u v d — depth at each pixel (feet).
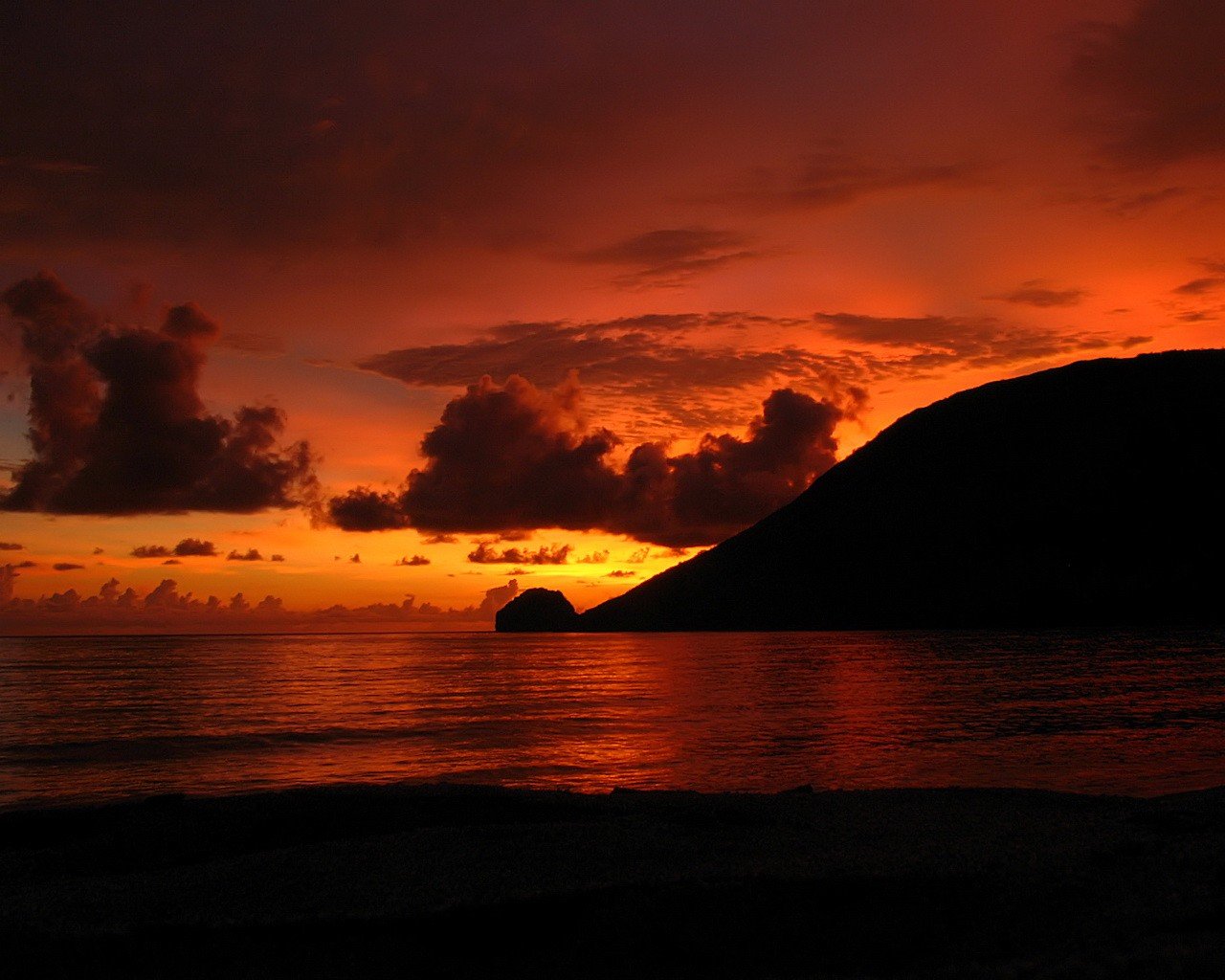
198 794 76.07
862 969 30.96
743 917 34.45
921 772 81.56
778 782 77.97
